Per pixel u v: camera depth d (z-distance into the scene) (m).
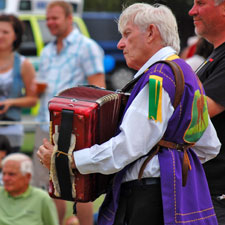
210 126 9.81
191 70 9.30
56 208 15.90
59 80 17.16
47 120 17.42
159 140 8.94
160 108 8.73
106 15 38.72
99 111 8.95
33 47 33.19
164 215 8.94
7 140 17.20
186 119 9.02
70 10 17.14
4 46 17.23
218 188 10.63
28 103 17.52
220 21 10.55
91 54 16.95
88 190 9.14
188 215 9.16
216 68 10.45
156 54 9.27
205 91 10.32
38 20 34.19
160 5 9.44
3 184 14.70
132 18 9.32
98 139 9.02
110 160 8.73
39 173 17.03
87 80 17.20
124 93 9.55
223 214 10.60
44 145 9.15
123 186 9.34
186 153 9.24
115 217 9.33
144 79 8.98
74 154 8.87
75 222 15.67
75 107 8.84
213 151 10.00
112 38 38.41
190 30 14.16
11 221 14.57
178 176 8.99
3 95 17.39
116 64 37.09
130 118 8.76
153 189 9.10
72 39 17.11
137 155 8.77
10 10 33.91
